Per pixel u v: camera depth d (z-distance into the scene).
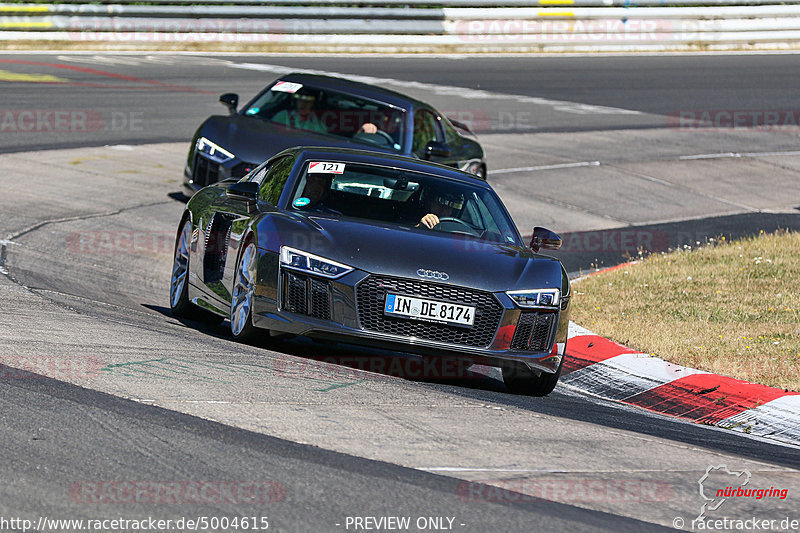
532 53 116.00
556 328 26.12
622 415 25.44
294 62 97.75
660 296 39.38
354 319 24.53
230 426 18.56
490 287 25.14
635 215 58.12
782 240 50.25
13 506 14.13
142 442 17.22
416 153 47.53
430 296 24.75
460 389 25.45
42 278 32.75
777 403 27.67
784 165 74.25
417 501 15.80
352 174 29.02
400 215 27.88
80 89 75.44
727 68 110.94
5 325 24.50
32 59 87.31
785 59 118.69
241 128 47.25
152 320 28.97
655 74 105.38
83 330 25.14
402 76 94.69
